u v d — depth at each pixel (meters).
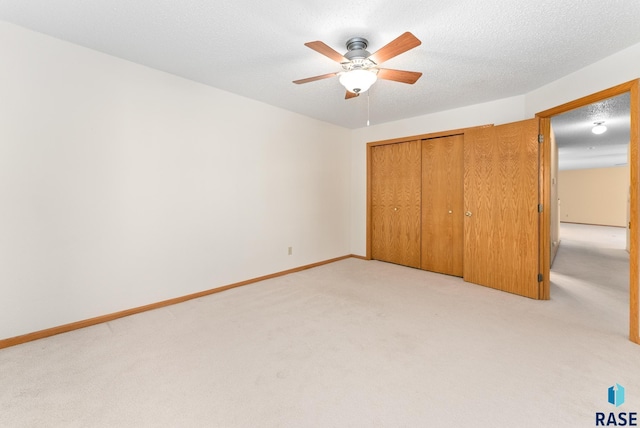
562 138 5.76
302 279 3.95
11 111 2.17
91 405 1.59
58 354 2.09
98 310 2.60
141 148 2.81
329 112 4.22
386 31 2.15
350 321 2.64
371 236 5.10
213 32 2.20
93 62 2.50
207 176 3.30
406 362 2.00
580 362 1.98
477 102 3.74
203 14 1.97
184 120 3.09
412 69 2.78
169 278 3.04
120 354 2.09
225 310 2.89
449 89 3.29
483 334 2.38
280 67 2.79
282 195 4.12
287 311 2.87
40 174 2.30
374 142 4.94
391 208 4.82
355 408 1.58
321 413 1.54
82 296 2.52
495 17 1.98
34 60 2.24
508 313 2.79
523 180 3.24
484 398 1.65
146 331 2.45
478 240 3.65
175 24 2.10
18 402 1.61
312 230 4.58
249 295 3.32
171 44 2.38
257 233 3.83
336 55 2.05
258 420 1.50
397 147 4.71
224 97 3.41
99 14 2.00
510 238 3.35
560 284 3.71
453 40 2.27
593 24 2.05
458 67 2.74
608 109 3.89
